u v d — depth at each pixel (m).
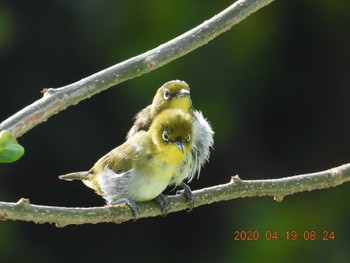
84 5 16.41
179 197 7.94
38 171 16.50
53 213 6.31
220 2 16.23
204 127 8.95
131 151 8.32
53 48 16.61
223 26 6.99
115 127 16.38
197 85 16.42
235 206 16.14
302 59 17.19
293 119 17.23
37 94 16.69
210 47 16.44
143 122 9.48
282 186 7.57
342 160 17.38
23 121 6.17
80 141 16.45
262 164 17.06
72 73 16.67
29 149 16.45
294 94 17.20
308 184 7.61
